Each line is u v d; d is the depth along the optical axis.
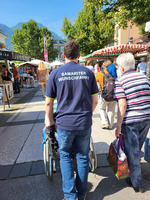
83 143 1.68
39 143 3.30
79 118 1.57
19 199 1.94
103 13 8.81
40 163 2.62
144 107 1.84
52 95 1.65
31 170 2.46
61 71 1.60
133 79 1.86
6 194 2.03
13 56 8.05
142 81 1.87
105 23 21.27
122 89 1.85
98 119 4.62
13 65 10.04
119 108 1.85
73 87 1.58
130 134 1.87
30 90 11.91
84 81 1.60
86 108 1.62
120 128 1.88
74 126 1.57
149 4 6.90
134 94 1.83
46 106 1.68
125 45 9.05
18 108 6.26
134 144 1.87
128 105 1.86
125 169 1.87
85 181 1.80
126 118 1.87
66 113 1.58
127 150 1.91
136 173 1.91
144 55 12.96
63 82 1.57
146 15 7.61
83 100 1.60
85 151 1.74
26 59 9.94
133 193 1.97
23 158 2.78
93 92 1.74
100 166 2.50
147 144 2.14
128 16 7.64
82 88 1.59
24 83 14.26
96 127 4.03
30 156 2.83
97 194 1.98
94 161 2.29
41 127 4.18
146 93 1.86
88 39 22.34
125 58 1.93
